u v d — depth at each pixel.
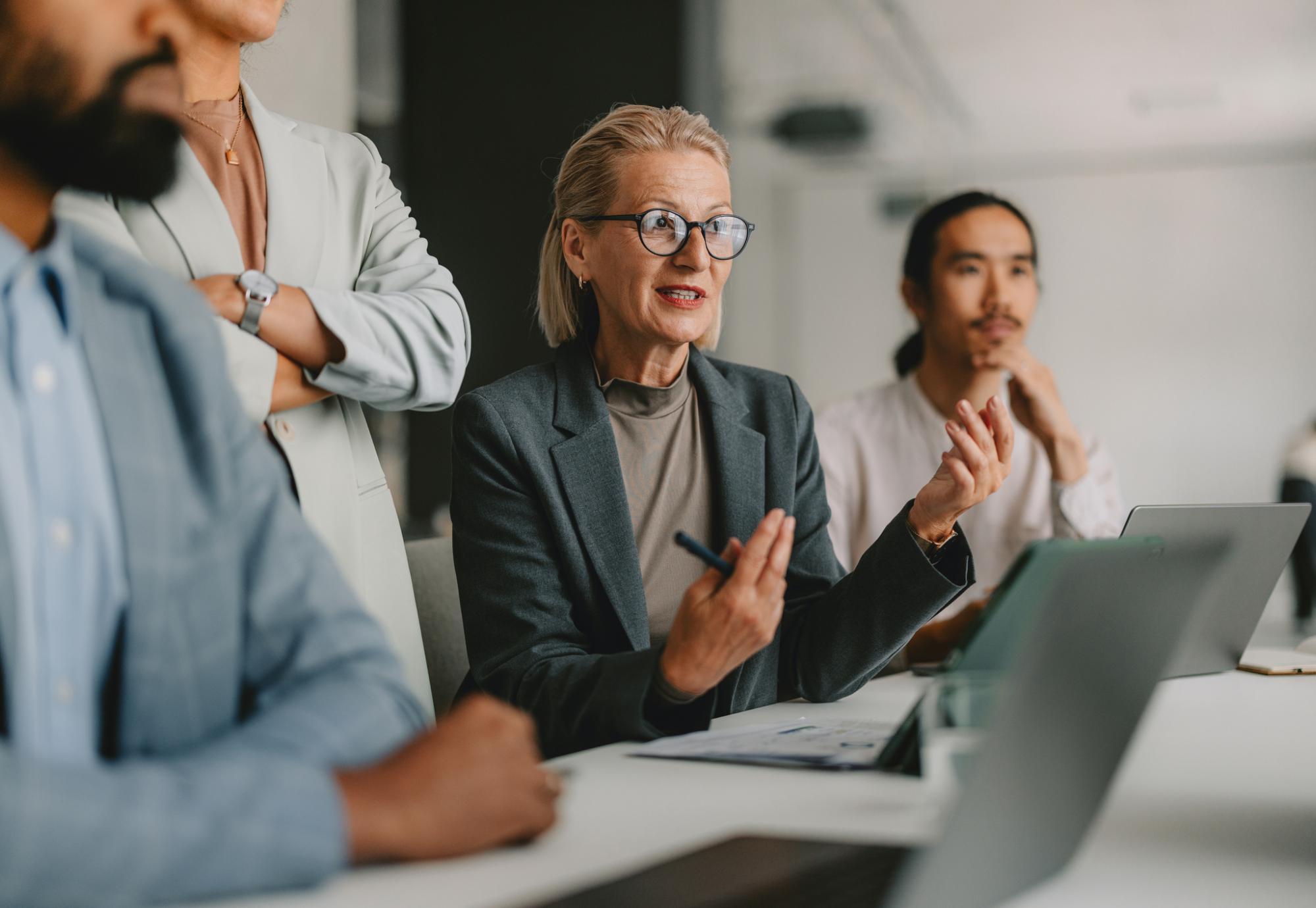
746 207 9.88
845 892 0.64
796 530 1.64
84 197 1.25
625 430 1.62
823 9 7.35
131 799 0.59
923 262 2.63
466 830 0.72
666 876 0.67
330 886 0.68
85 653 0.74
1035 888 0.70
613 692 1.18
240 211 1.38
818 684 1.44
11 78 0.71
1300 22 7.30
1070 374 9.49
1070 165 9.55
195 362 0.82
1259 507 1.50
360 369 1.30
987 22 7.49
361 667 0.84
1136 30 7.52
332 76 3.65
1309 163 8.99
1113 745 0.74
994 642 0.62
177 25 0.79
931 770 0.92
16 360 0.73
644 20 4.71
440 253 4.81
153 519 0.77
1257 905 0.68
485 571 1.49
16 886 0.55
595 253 1.62
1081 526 2.39
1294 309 9.01
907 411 2.65
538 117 4.77
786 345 10.06
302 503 1.32
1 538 0.69
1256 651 1.79
